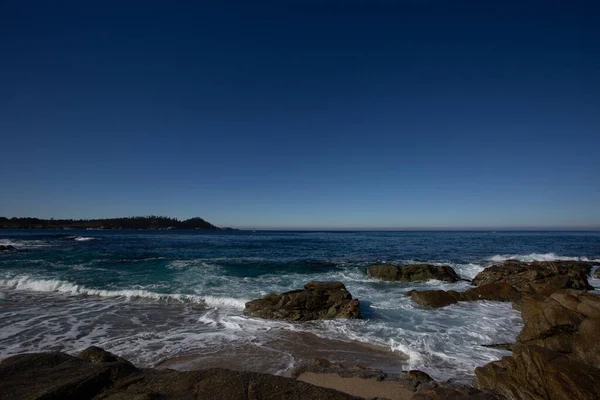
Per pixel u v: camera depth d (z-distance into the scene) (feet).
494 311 43.80
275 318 40.16
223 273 68.49
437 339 33.12
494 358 28.40
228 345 31.37
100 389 17.20
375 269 66.95
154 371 19.76
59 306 44.50
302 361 27.71
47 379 17.34
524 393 20.01
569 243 159.53
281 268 75.56
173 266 76.02
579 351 23.62
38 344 30.71
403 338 33.45
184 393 16.53
